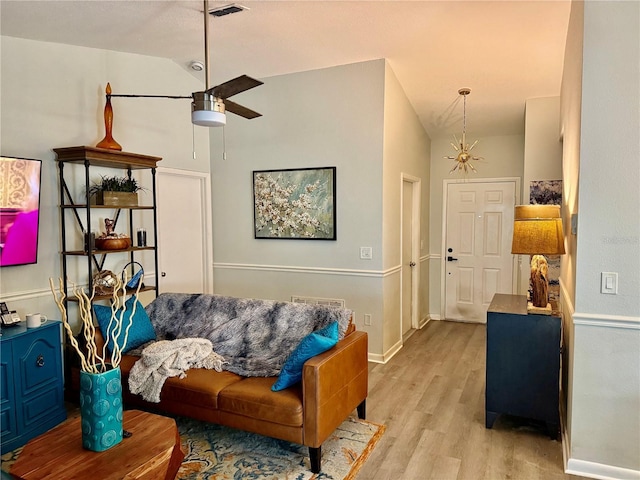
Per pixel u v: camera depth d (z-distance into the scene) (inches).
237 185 193.6
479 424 119.1
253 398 98.7
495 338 114.3
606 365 94.0
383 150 164.7
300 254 183.6
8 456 104.4
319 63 165.8
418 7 120.3
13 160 121.2
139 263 164.7
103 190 139.9
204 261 198.7
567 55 132.1
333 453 104.2
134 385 109.9
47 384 116.2
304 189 179.6
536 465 100.0
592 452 96.2
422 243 225.8
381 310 170.1
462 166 225.9
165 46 148.7
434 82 175.6
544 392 110.8
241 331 127.2
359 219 170.9
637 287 91.1
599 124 92.0
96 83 146.8
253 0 113.0
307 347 99.2
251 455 103.3
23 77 127.0
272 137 184.7
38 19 116.0
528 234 111.6
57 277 136.7
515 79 168.4
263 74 179.5
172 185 181.6
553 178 182.1
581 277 95.0
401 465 99.7
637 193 90.1
